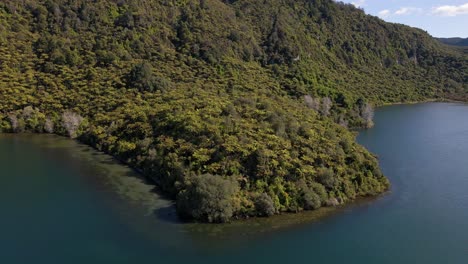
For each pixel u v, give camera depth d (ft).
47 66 524.52
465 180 347.15
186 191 274.57
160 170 329.11
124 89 483.92
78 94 490.90
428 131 541.34
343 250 239.50
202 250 236.84
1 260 223.92
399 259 232.12
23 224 262.47
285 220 269.64
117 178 336.29
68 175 342.64
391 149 443.73
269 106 401.90
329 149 324.80
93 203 291.79
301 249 239.71
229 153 305.94
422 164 390.01
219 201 264.11
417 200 305.94
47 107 481.46
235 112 372.99
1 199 297.12
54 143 429.79
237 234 252.83
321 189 290.76
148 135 376.89
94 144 417.49
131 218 270.26
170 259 228.43
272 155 301.84
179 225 262.06
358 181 313.94
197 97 437.58
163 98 448.65
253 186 286.46
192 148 324.60
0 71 506.07
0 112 473.26
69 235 250.16
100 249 236.22
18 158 382.42
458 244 247.50
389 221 273.33
